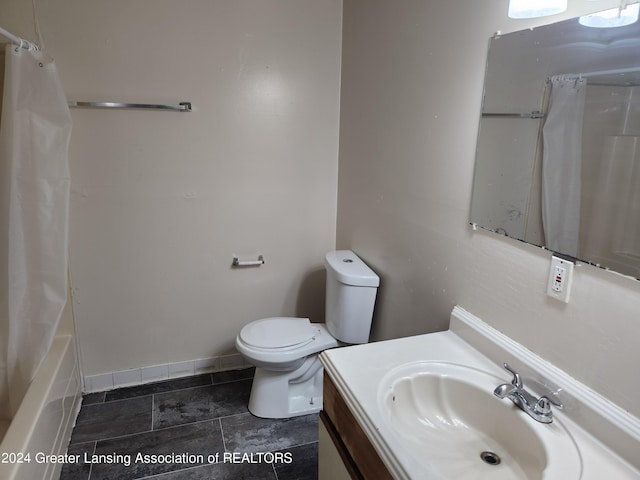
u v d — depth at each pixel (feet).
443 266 5.21
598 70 3.11
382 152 6.55
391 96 6.18
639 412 3.02
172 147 7.29
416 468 2.93
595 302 3.26
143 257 7.60
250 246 8.22
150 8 6.69
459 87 4.71
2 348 5.89
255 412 7.29
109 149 6.98
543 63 3.58
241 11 7.13
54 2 6.29
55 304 5.90
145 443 6.64
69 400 6.85
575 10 3.27
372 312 6.94
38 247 5.67
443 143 5.05
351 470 3.79
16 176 5.40
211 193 7.70
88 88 6.70
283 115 7.78
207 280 8.11
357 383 3.85
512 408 3.63
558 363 3.64
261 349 6.76
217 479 5.98
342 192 8.24
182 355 8.35
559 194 3.50
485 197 4.38
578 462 3.03
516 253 4.01
